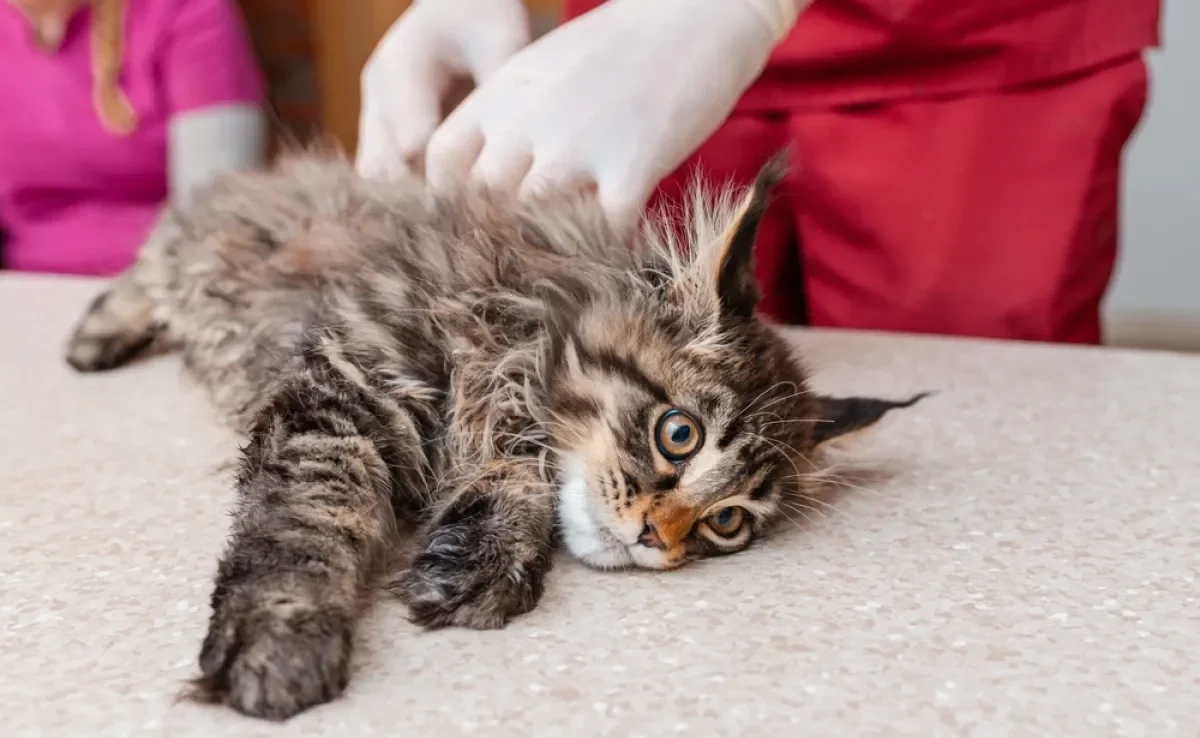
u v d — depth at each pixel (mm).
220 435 1358
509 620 897
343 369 1104
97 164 2928
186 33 2854
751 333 1235
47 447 1305
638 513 1064
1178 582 971
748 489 1127
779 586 969
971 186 1930
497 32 1580
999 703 764
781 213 2186
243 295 1351
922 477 1266
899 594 941
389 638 858
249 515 942
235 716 736
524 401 1189
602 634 867
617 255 1266
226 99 2922
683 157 1438
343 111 3682
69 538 1031
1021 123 1909
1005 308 1945
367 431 1076
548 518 1099
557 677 791
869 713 748
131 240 2877
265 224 1414
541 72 1402
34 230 2975
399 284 1191
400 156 1559
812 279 2182
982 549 1045
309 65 3695
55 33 2766
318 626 796
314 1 3604
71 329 1897
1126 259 3162
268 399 1111
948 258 1960
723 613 909
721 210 1310
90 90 2838
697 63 1402
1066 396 1583
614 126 1354
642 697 763
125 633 846
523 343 1202
